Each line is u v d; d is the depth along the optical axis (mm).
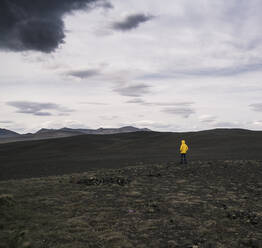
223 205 10320
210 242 6883
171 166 22188
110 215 9133
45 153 49125
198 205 10453
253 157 30031
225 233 7551
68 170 23719
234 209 9844
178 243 6836
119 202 10914
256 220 8492
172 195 12203
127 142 68625
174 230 7754
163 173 18812
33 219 8500
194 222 8430
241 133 69312
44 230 7551
